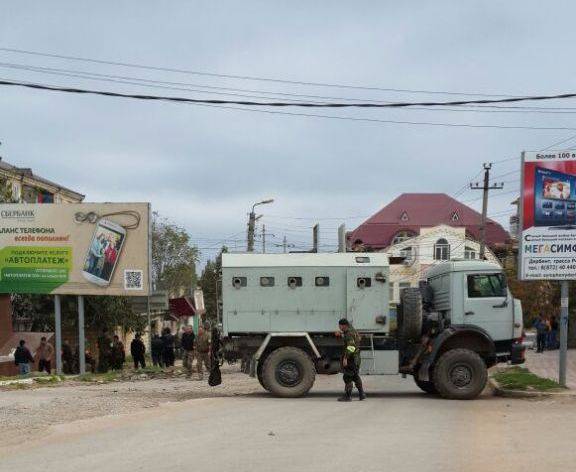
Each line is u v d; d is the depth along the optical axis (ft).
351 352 53.83
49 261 94.73
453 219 270.26
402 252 64.34
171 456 29.81
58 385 73.10
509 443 32.86
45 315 115.75
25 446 32.65
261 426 38.93
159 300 122.31
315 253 57.93
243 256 57.82
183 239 197.57
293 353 56.70
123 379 82.43
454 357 55.21
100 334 120.98
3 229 95.35
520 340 57.57
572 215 58.75
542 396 55.62
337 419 42.09
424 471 26.43
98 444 32.99
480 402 53.06
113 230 94.73
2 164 143.13
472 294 57.47
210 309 227.40
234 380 80.23
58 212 95.04
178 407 48.67
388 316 57.16
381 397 57.82
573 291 147.23
